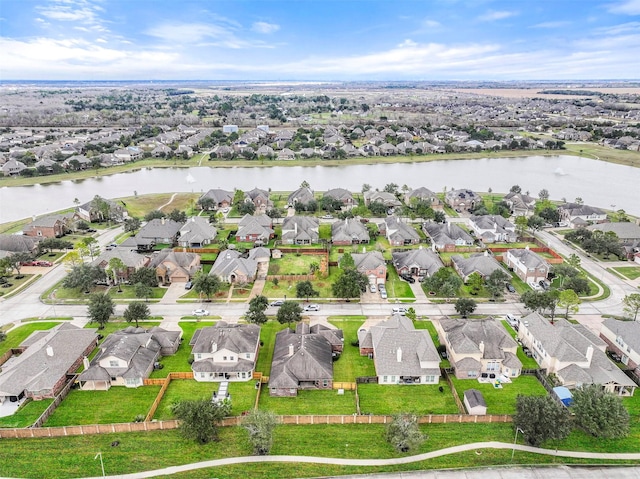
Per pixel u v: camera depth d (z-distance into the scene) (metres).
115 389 77.38
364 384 79.25
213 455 63.38
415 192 180.62
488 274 114.31
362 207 163.25
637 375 80.50
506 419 69.56
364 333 90.38
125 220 155.75
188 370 82.69
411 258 121.12
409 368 79.00
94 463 61.72
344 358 86.38
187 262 119.38
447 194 189.12
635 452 64.19
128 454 63.41
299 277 117.12
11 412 71.44
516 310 103.12
